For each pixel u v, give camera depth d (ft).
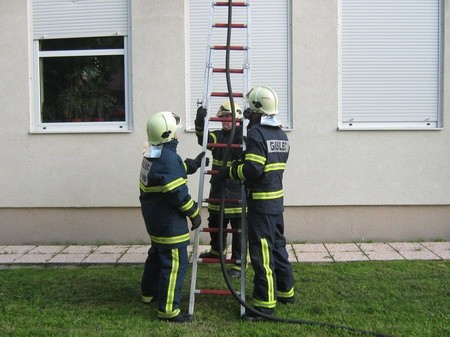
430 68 22.22
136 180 22.59
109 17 22.65
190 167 15.81
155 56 22.36
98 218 22.81
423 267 18.80
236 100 22.21
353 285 17.15
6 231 23.03
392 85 22.27
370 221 22.41
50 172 22.76
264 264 14.89
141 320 14.80
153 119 14.75
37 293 16.99
